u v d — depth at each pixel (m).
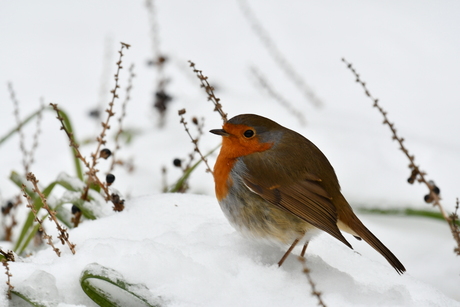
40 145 12.34
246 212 6.46
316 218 6.18
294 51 16.25
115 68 15.40
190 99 13.20
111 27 17.72
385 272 6.31
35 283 5.16
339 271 5.93
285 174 6.40
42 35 17.27
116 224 6.82
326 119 12.35
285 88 14.42
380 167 10.14
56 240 7.16
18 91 14.59
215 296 5.34
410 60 15.79
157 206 7.25
